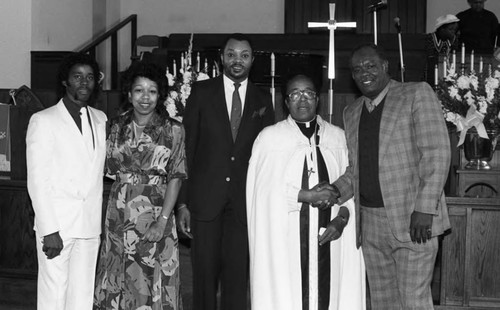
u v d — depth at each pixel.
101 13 11.73
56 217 4.32
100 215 4.48
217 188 4.62
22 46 9.33
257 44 10.66
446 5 12.09
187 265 5.71
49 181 4.32
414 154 4.26
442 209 4.28
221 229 4.68
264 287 4.31
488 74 5.42
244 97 4.70
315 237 4.29
